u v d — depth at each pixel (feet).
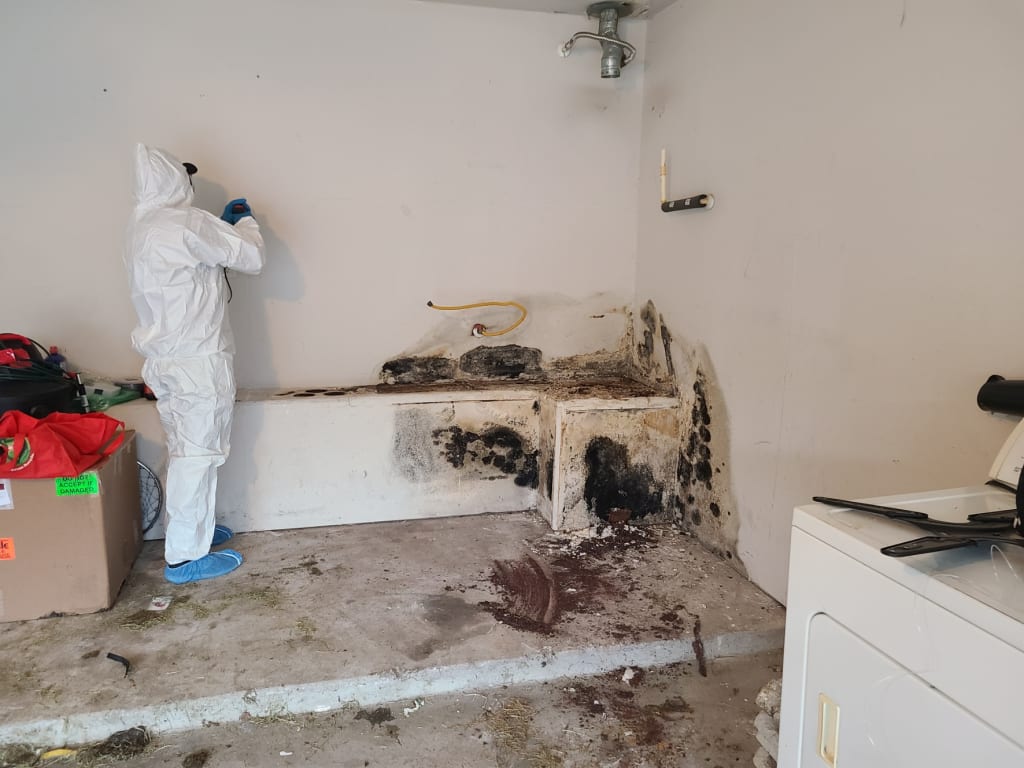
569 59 10.66
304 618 7.68
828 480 7.23
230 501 9.77
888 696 3.35
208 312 8.20
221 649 7.07
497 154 10.66
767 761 5.41
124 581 8.39
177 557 8.43
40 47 8.98
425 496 10.43
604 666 7.24
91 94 9.21
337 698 6.63
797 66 7.45
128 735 6.14
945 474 5.88
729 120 8.73
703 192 9.38
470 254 10.84
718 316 9.13
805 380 7.54
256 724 6.40
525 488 10.83
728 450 9.01
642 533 10.07
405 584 8.47
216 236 8.05
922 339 6.06
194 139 9.61
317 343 10.51
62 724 6.05
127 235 8.04
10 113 9.02
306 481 9.97
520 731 6.35
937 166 5.83
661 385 10.78
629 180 11.24
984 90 5.38
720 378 9.14
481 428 10.46
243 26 9.49
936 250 5.88
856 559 3.53
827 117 7.05
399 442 10.16
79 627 7.43
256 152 9.82
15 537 7.32
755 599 8.21
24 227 9.29
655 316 10.89
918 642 3.18
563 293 11.31
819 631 3.82
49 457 7.13
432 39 10.12
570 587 8.46
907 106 6.10
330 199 10.18
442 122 10.38
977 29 5.41
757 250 8.27
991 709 2.84
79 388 8.84
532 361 11.42
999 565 3.27
